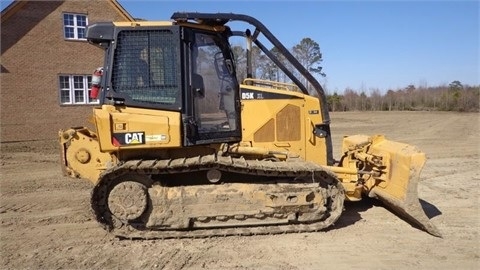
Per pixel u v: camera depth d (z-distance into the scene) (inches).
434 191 307.4
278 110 232.2
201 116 210.8
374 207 261.6
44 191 328.8
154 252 196.4
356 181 232.1
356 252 193.9
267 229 213.0
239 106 224.2
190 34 207.5
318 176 213.6
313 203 210.2
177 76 203.8
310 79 233.0
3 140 710.5
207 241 207.9
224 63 217.9
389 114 1395.2
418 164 210.2
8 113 716.0
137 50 204.7
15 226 242.8
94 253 198.4
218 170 209.9
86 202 294.7
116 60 204.5
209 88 213.0
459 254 191.2
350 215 246.5
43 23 740.7
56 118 760.3
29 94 732.7
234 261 185.5
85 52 783.7
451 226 229.3
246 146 225.9
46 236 224.7
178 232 210.5
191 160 204.1
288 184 211.0
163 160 207.5
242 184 210.7
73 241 215.9
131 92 204.5
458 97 1569.9
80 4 773.9
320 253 192.9
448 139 646.5
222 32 218.7
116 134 201.2
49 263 188.4
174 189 206.4
